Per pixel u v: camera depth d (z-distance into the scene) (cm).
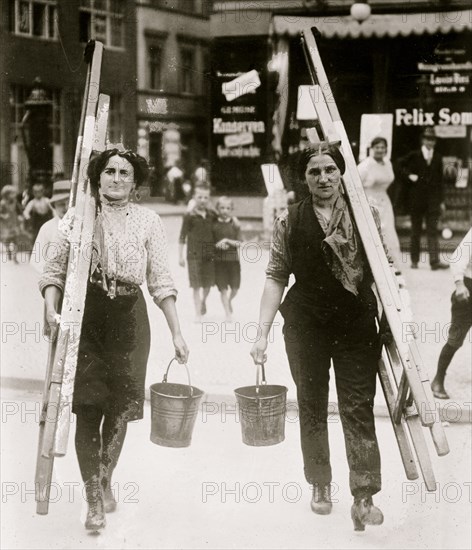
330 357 585
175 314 596
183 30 1530
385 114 1584
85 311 571
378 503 631
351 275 570
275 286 590
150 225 583
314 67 627
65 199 788
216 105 1673
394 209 1619
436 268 1530
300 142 1581
